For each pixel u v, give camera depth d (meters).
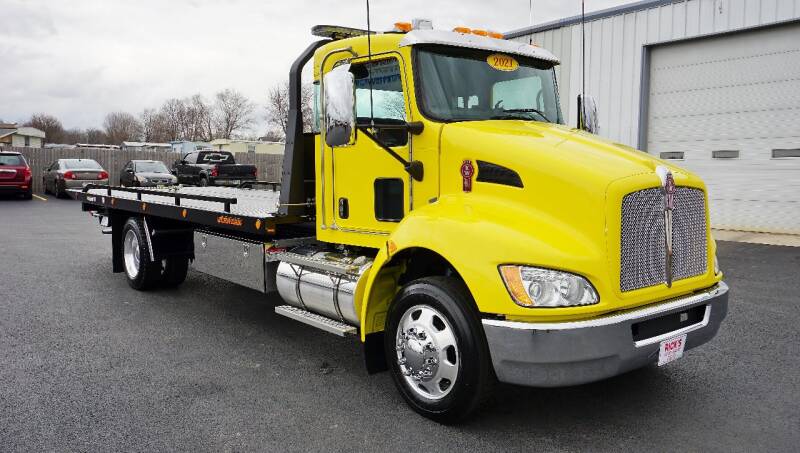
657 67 13.84
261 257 5.68
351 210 4.89
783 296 7.33
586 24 14.65
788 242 11.33
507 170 3.89
